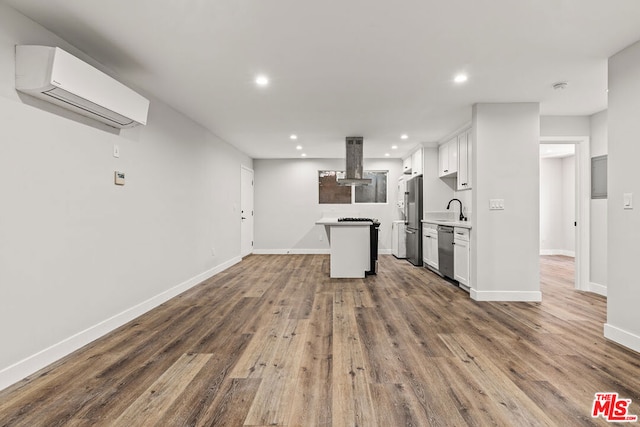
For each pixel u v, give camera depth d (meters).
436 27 2.28
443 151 5.93
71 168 2.51
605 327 2.77
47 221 2.29
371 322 3.16
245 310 3.55
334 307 3.66
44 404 1.82
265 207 8.18
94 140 2.75
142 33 2.37
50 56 2.06
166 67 2.94
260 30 2.33
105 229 2.89
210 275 5.29
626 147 2.60
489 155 3.90
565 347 2.58
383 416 1.72
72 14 2.13
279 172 8.16
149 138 3.58
